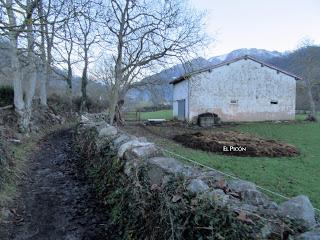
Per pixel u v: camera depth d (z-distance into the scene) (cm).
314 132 1869
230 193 297
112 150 569
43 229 422
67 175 686
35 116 1567
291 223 232
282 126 2238
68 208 491
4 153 640
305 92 3319
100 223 436
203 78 2484
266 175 790
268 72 2639
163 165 385
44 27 544
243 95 2592
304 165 937
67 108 2392
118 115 2147
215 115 2425
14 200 520
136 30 1469
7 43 960
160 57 1516
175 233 281
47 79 2000
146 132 1794
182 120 2642
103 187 527
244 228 232
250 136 1479
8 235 403
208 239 251
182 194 305
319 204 585
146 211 348
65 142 1195
